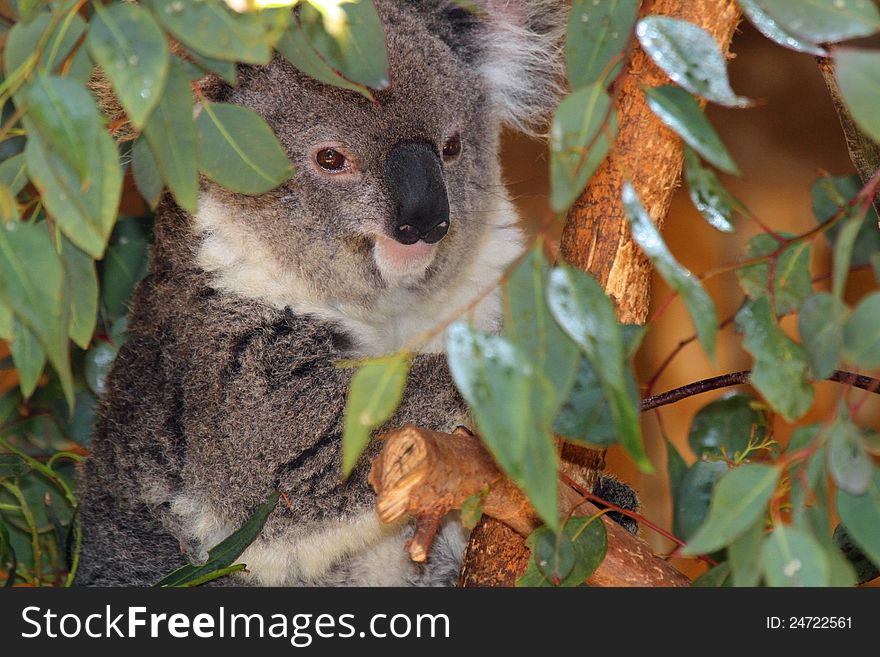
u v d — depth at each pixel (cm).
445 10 470
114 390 442
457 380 220
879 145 351
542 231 231
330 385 418
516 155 675
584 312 230
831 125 880
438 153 428
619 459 686
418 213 412
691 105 251
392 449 280
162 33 238
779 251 264
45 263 246
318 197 418
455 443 288
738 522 226
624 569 319
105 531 432
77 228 246
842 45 523
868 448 268
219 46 248
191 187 273
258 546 417
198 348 423
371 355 435
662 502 742
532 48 496
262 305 428
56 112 232
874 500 242
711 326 236
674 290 239
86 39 247
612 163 332
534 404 222
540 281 229
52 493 496
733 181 873
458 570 469
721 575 289
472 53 479
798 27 220
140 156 324
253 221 423
